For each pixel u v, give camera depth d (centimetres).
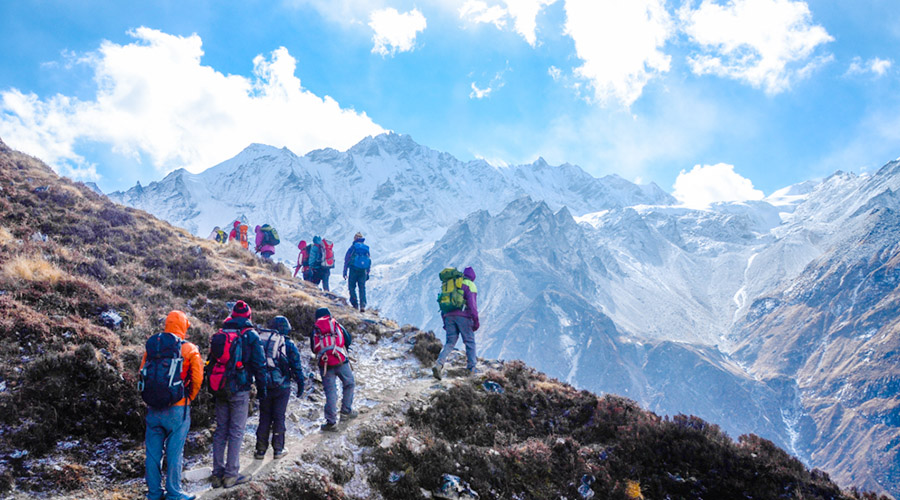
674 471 868
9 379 683
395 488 749
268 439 743
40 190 1534
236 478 661
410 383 1116
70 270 1102
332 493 693
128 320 971
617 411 1039
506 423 998
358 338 1345
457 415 972
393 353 1308
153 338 613
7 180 1496
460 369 1245
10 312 798
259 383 691
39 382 695
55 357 727
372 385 1076
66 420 680
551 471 866
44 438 642
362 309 1698
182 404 610
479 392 1093
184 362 619
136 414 741
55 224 1360
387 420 905
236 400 676
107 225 1524
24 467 598
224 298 1302
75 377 731
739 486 816
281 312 1271
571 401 1106
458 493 762
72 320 862
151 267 1381
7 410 638
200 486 652
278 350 742
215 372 670
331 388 850
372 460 791
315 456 755
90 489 607
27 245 1138
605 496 832
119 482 639
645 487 843
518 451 893
